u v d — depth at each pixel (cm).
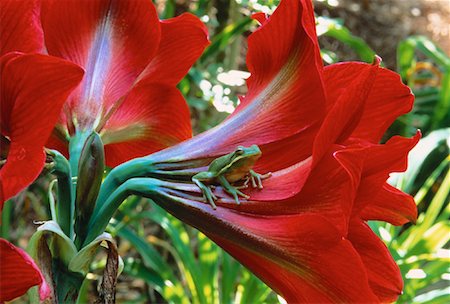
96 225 65
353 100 62
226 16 162
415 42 210
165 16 144
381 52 271
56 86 56
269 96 67
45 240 63
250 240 64
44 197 146
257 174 65
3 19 60
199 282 137
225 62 168
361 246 64
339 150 61
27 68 56
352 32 271
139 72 71
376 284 65
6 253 56
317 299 63
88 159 63
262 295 133
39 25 61
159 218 140
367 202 63
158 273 140
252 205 64
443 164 165
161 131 75
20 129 57
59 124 68
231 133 67
